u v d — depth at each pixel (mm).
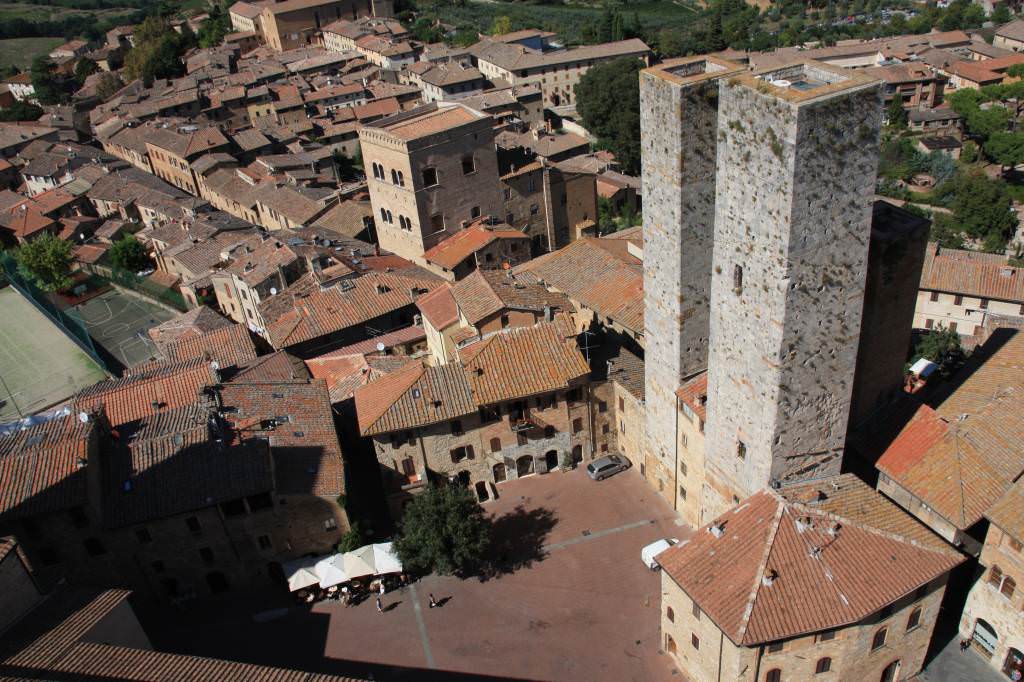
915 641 52719
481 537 63531
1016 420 57031
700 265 58969
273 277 96375
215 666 46969
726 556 51281
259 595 65188
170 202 137375
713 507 62344
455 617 61906
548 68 199500
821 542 50500
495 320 76500
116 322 113438
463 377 70500
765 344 50062
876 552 50188
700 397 60875
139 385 73875
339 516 64188
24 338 110188
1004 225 130625
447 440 70125
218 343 88188
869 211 47438
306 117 187625
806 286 47812
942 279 98562
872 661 51406
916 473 56312
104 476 62125
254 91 191125
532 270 88688
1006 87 173500
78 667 46594
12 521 57344
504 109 176375
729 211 49438
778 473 54125
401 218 105438
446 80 186500
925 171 162375
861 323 55219
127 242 125812
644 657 57469
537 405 71312
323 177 143625
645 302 64125
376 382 73438
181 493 60906
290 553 64812
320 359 86250
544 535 68500
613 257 84812
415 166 98875
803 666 49781
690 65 57719
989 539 51875
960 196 134750
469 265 98000
